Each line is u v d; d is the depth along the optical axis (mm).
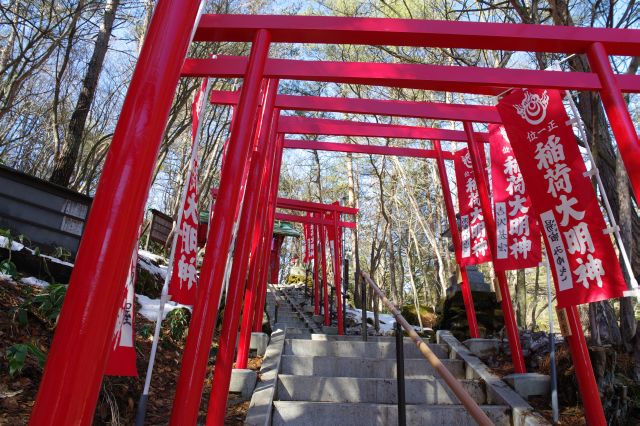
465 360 4742
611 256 3344
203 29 3645
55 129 9852
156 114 1717
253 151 4699
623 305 4785
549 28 3760
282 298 12930
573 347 3615
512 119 4137
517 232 4699
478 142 5922
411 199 16750
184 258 3342
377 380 4184
